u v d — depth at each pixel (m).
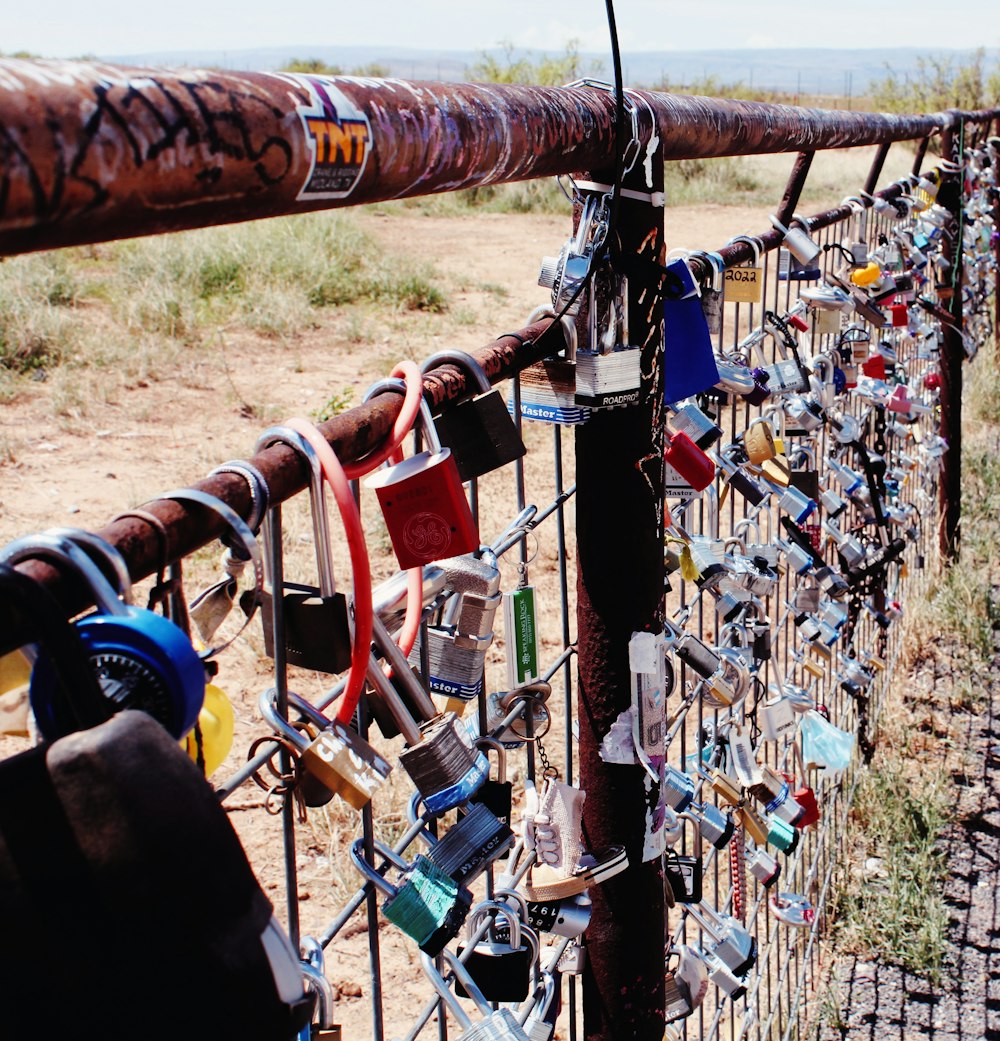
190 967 0.60
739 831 2.36
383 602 1.17
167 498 0.83
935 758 4.07
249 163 0.68
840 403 3.59
